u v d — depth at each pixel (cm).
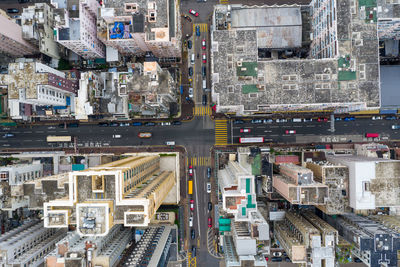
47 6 10081
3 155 11150
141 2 9094
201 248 11294
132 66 9919
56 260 7694
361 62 8600
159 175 9538
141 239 9394
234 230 9006
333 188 8250
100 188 6044
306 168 9412
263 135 11362
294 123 11306
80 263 7450
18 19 10631
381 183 7869
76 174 5950
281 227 10256
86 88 9894
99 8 9462
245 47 8756
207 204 11338
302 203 7925
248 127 11369
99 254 8056
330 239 8288
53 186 8731
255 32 8744
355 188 7906
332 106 9525
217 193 10962
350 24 8544
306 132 11294
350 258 9712
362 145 10306
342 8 8538
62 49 10919
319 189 7950
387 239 8219
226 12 10044
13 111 9938
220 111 10669
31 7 9931
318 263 8244
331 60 8644
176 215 11219
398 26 9150
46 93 9200
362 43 8550
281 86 8706
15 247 8244
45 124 11406
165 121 11369
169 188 9525
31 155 10638
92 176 5994
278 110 10562
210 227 11288
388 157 9900
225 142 11381
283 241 9681
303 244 8500
